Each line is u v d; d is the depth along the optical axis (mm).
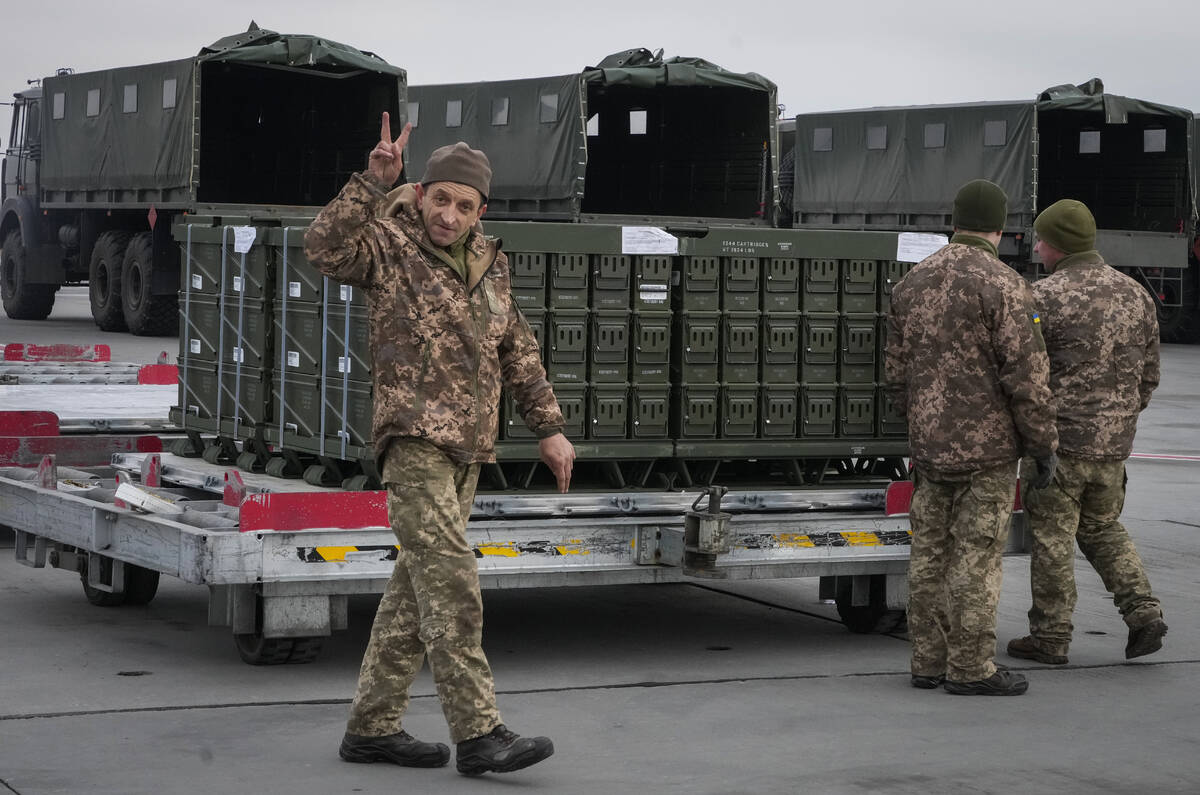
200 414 7328
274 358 6773
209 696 5500
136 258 23141
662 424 6480
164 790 4449
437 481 4527
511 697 5633
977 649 5805
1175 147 25438
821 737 5188
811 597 7770
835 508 6734
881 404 6883
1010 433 5785
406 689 4742
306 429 6512
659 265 6426
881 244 6812
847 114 27250
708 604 7535
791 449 6723
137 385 11211
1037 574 6395
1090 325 6320
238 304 6980
